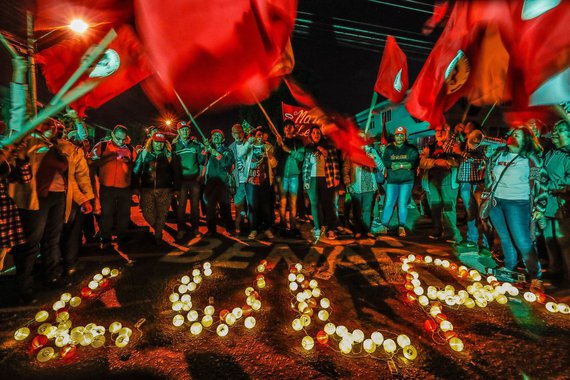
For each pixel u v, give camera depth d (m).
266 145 5.91
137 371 2.20
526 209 3.43
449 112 17.34
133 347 2.49
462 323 2.80
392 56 8.21
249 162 5.84
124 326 2.81
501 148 3.67
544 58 8.55
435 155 5.70
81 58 4.88
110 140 5.07
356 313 3.04
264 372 2.18
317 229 5.70
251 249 5.19
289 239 5.83
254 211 5.92
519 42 8.86
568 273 3.57
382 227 6.20
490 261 4.50
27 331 2.61
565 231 3.52
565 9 8.05
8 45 3.03
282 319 2.94
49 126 3.40
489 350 2.40
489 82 10.19
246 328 2.76
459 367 2.21
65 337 2.49
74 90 3.32
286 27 7.25
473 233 5.32
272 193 6.28
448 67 10.25
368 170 5.76
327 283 3.76
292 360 2.31
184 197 5.81
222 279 3.91
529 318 2.87
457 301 3.09
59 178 3.47
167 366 2.25
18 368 2.24
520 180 3.44
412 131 20.84
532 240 3.38
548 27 8.34
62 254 3.89
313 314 3.00
